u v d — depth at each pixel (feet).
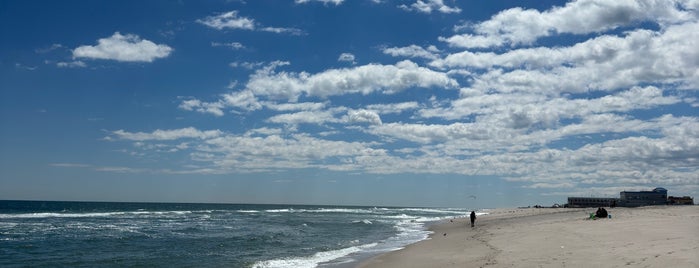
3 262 82.12
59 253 93.15
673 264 49.29
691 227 88.53
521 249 74.74
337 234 137.49
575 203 390.21
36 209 346.54
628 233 83.56
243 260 82.23
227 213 295.89
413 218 250.37
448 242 102.73
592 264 54.60
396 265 71.56
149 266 77.46
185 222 188.65
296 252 92.84
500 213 305.53
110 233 133.28
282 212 335.06
